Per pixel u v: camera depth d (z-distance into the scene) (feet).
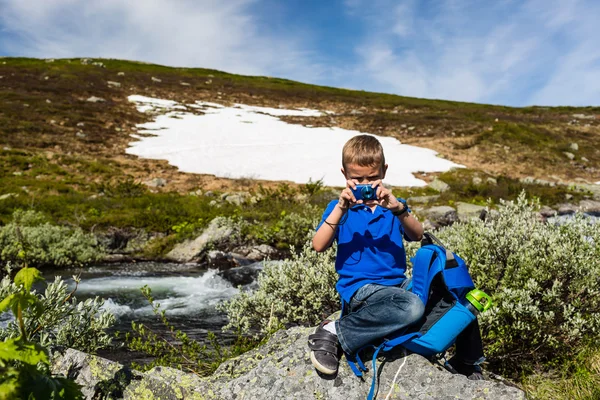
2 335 10.96
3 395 6.07
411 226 9.24
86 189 69.51
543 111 233.76
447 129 147.43
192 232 47.62
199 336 24.06
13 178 69.87
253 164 98.99
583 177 112.47
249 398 9.25
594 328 13.25
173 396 9.40
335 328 9.30
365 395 8.80
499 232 16.01
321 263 18.53
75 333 13.61
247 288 34.96
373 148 9.15
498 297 13.84
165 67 287.28
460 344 9.77
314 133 138.72
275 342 11.36
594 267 14.37
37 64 223.10
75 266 41.01
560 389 12.21
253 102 193.57
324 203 64.54
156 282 36.83
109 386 9.41
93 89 167.32
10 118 111.45
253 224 51.70
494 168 111.45
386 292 8.92
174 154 102.89
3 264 37.78
